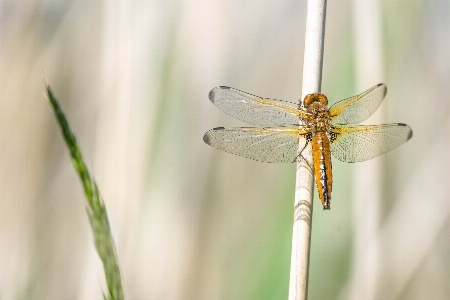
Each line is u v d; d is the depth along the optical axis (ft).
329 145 2.72
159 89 2.96
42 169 3.01
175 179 2.99
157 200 2.96
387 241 2.96
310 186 2.63
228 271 2.98
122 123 2.94
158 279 2.95
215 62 3.02
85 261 2.89
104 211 2.48
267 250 2.94
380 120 2.87
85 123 3.02
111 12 2.96
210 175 3.01
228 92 2.76
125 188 2.93
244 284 2.96
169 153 2.98
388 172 3.01
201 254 2.99
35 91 3.02
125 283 2.90
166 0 2.98
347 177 2.99
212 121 3.01
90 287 2.87
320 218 2.99
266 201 3.00
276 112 2.74
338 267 2.97
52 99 2.48
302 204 2.62
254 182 3.02
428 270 3.01
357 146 2.74
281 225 2.94
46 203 3.00
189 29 3.00
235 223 3.01
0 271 2.92
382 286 2.92
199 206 3.00
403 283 2.95
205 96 3.01
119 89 2.94
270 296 2.90
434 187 3.01
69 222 3.00
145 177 2.94
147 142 2.95
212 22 3.02
